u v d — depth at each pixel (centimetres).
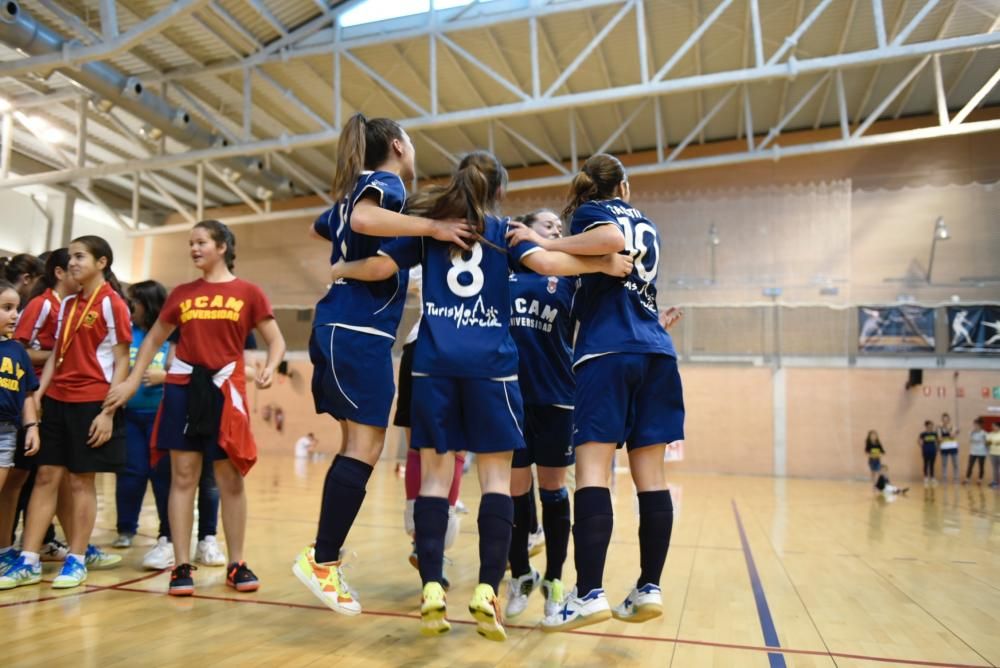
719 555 443
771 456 1522
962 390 1445
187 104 1347
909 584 357
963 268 1464
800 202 1550
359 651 219
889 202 1511
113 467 314
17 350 294
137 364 317
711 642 238
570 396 288
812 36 1224
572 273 219
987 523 679
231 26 1095
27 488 365
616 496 915
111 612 258
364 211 219
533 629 255
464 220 225
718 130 1569
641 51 992
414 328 294
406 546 442
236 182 1647
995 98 1440
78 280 316
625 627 259
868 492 1123
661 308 1591
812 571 390
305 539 455
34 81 1242
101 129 1445
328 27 1179
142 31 814
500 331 222
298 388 1803
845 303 1506
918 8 1139
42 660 199
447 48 1233
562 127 1546
